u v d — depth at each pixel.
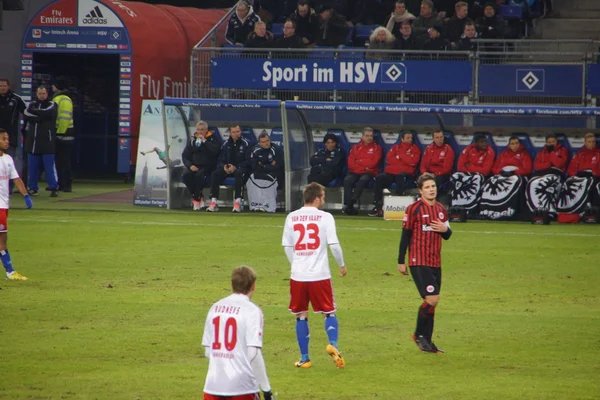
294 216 31.81
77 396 27.44
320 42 101.12
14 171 47.34
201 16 120.75
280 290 45.38
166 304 41.50
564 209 77.56
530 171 79.50
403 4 96.94
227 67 88.88
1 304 41.12
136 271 50.09
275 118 87.38
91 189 101.00
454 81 85.88
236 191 82.25
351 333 36.66
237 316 22.09
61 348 33.38
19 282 46.56
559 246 61.91
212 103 80.06
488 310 41.22
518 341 35.25
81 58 116.56
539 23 105.19
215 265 52.34
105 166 122.81
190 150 83.12
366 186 82.00
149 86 102.25
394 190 80.44
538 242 64.06
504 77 85.50
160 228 69.25
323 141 86.19
